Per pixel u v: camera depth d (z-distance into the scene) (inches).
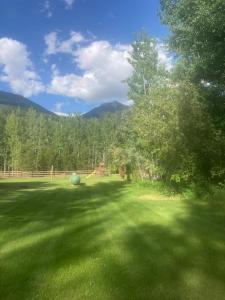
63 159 3142.2
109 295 216.1
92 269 263.1
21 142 3065.9
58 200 723.4
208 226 426.9
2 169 3253.0
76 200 724.0
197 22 655.8
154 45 1241.4
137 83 1262.3
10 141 3129.9
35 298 211.5
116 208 595.5
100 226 430.3
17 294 217.3
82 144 3545.8
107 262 280.4
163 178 983.6
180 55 893.2
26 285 231.9
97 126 3946.9
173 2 802.2
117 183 1327.5
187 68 869.8
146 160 1070.4
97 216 508.7
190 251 312.7
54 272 257.0
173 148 735.1
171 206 612.1
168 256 297.3
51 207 609.0
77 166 3312.0
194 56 799.1
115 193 884.6
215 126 788.6
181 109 736.3
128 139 1280.8
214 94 824.3
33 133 3467.0
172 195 786.2
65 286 230.2
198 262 280.4
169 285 231.9
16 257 295.1
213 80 825.5
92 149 3634.4
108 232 394.3
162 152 770.8
